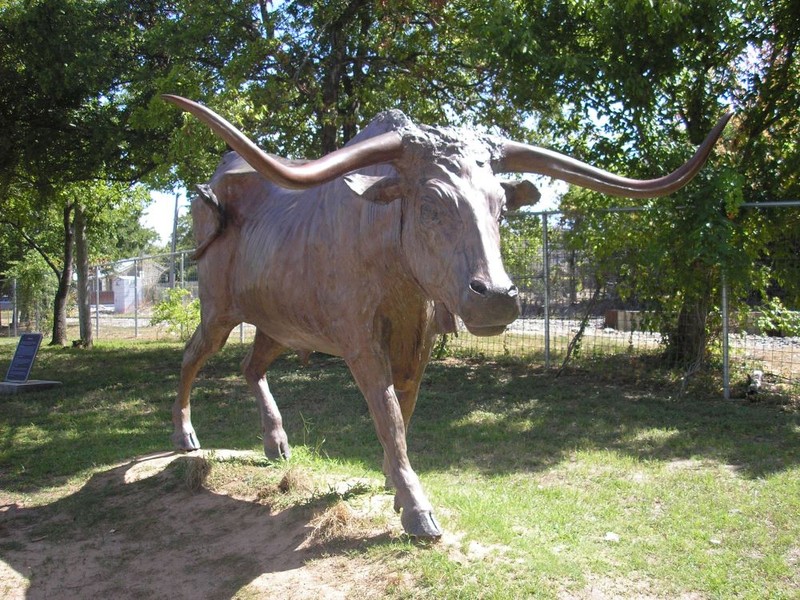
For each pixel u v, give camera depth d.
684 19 9.08
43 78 11.89
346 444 6.89
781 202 8.33
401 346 4.14
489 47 9.72
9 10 12.28
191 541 4.51
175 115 10.35
